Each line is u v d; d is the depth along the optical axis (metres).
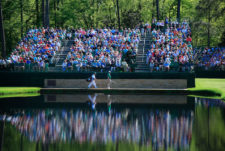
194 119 37.78
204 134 30.33
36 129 33.62
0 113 43.03
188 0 156.50
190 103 52.12
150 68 77.00
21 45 92.62
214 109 45.22
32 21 143.88
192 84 72.44
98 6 160.25
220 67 104.75
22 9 135.88
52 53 87.25
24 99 58.25
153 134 31.19
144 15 161.38
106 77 75.31
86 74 76.06
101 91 70.81
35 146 27.16
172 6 159.38
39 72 77.62
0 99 58.00
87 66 79.38
